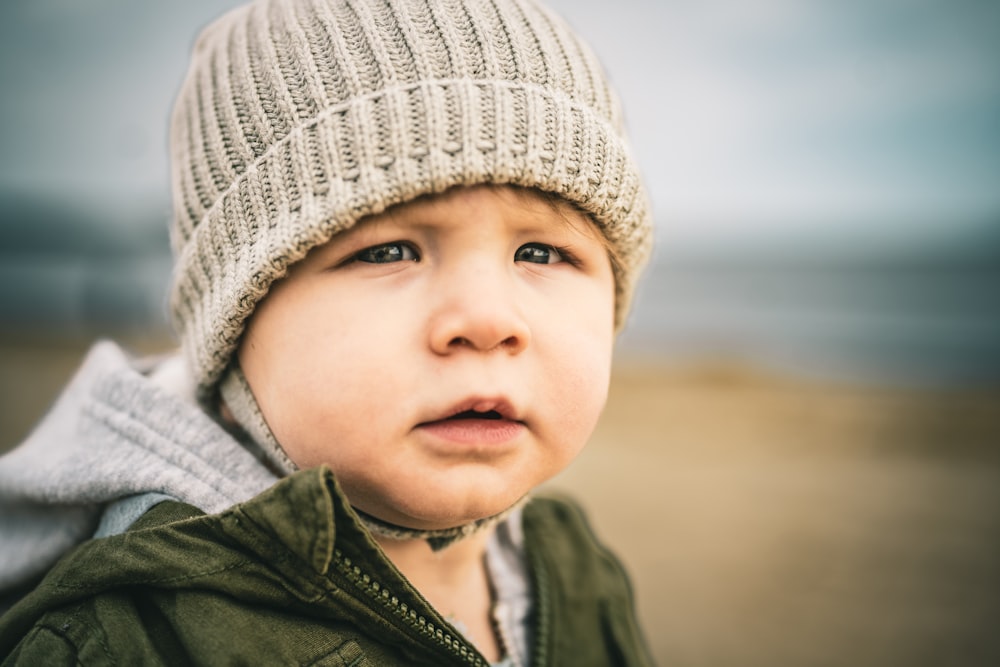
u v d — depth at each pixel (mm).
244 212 952
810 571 3826
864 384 10469
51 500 1088
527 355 918
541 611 1247
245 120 980
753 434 7082
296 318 909
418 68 932
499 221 909
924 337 15797
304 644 859
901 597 3549
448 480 879
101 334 13586
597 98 1068
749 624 3240
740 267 27688
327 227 881
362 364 867
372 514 937
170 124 1178
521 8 1059
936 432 7219
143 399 1067
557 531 1419
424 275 892
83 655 806
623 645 1341
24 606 869
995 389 10070
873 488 5344
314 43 974
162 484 977
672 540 4211
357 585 880
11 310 16234
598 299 1019
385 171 886
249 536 840
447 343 860
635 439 6809
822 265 27641
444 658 969
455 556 1115
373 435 869
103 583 850
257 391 973
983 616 3389
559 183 939
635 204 1068
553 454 953
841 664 2945
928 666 2945
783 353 14008
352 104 915
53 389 7406
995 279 23656
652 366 12102
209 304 998
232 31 1086
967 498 5141
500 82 947
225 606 839
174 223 1129
